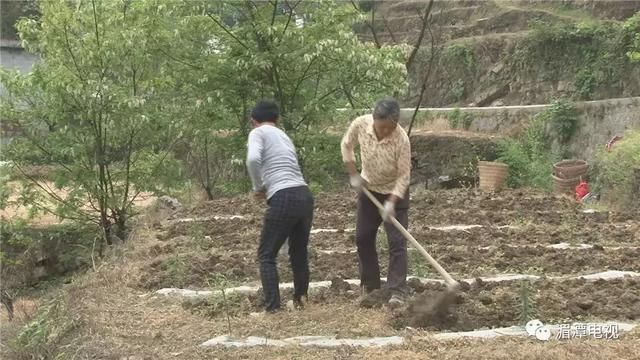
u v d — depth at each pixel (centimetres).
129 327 599
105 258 961
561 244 891
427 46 3244
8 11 2534
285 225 603
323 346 514
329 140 1280
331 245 914
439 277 727
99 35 1197
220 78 1226
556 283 662
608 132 2094
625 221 1066
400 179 600
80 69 1198
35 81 1166
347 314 583
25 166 1281
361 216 639
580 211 1150
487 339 510
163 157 1287
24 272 1305
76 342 572
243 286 720
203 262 796
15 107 1223
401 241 615
